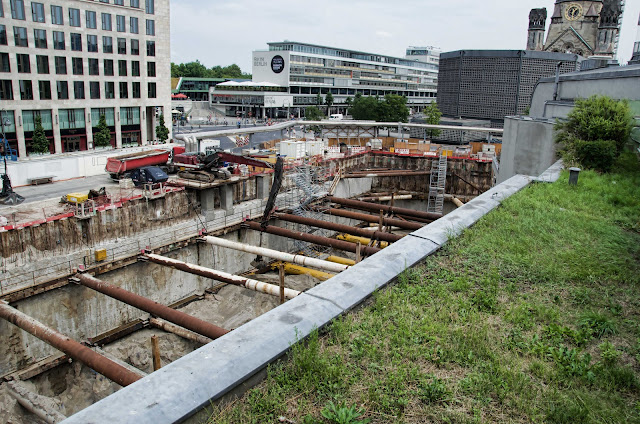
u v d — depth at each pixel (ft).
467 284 42.19
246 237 165.99
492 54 472.03
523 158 144.15
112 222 128.26
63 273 112.68
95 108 275.39
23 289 104.22
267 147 265.13
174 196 146.10
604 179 96.02
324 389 27.84
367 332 33.78
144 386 25.27
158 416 23.26
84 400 105.81
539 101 223.10
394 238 129.08
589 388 28.50
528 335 34.73
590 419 25.23
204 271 116.06
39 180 164.86
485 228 58.95
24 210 127.44
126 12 278.46
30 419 91.40
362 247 125.29
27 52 237.45
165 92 314.76
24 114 242.37
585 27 504.02
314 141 238.07
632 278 44.21
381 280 41.83
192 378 26.08
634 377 28.84
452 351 31.58
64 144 264.93
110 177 176.65
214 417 25.12
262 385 28.32
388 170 266.77
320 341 32.78
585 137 117.91
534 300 40.45
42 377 106.52
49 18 243.60
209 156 154.61
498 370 29.50
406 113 465.06
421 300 39.04
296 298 37.06
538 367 30.30
